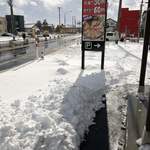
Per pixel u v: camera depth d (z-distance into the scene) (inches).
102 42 428.1
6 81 333.1
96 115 233.0
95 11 414.9
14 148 144.2
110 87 326.6
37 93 256.1
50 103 211.5
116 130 199.9
